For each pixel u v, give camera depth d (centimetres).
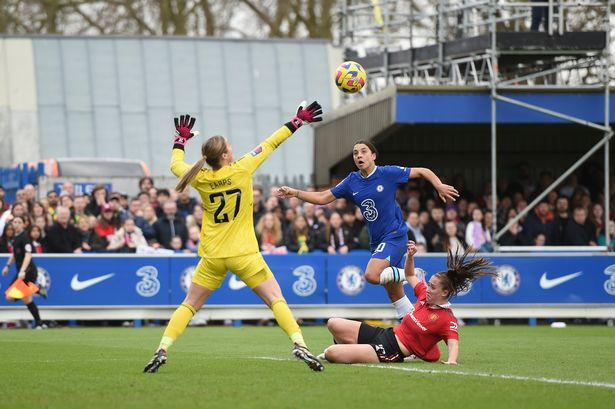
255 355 2864
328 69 8100
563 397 1862
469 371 2306
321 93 7969
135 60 7775
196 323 4588
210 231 2266
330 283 4631
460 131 5828
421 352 2455
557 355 2883
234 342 3462
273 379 2122
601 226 5094
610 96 4856
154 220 4753
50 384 2080
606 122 4816
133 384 2059
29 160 7288
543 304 4716
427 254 4612
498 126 5547
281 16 9688
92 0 9806
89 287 4512
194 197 5416
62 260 4488
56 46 7662
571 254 4734
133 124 7556
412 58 5344
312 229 4769
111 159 6556
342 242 4753
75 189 5794
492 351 3041
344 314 4638
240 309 4606
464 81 5075
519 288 4703
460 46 4975
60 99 7506
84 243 4612
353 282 4644
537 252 4803
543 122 4853
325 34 9612
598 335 3881
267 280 2267
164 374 2250
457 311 4681
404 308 2780
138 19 9856
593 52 4831
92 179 5953
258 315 4612
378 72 5719
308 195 2786
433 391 1925
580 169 5831
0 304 4453
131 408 1736
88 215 4747
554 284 4722
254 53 8012
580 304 4728
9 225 4597
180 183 2242
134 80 7700
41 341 3528
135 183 6031
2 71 7475
